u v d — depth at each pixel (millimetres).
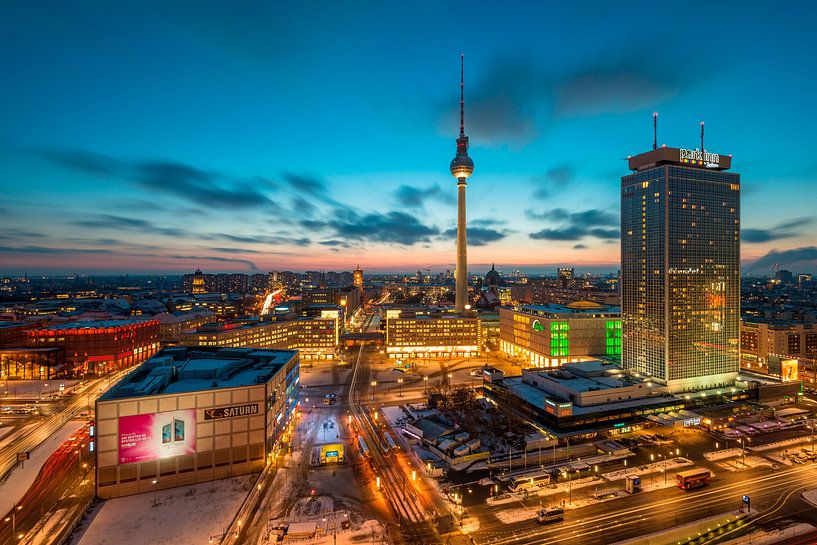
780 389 175125
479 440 131000
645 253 185250
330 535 87750
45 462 117625
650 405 148500
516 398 157250
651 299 182000
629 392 153625
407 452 129250
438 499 102375
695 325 178125
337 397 188000
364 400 184500
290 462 121438
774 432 146000
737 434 141000
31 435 137375
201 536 86188
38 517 92312
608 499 102125
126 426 101312
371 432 145625
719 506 99312
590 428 138375
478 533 89188
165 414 104562
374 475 114000
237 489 104562
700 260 179250
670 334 174625
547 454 127438
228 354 155875
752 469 117562
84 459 119125
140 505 97000
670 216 174875
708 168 182875
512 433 141750
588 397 146375
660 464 121062
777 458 124625
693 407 155750
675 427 150625
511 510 97750
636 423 143125
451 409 167125
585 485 109188
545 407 140750
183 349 162375
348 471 116188
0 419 152500
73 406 167125
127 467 101438
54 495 100938
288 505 98625
